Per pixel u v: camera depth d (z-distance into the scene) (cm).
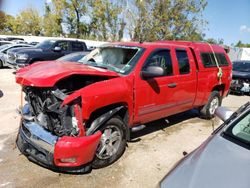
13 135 508
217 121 677
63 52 1234
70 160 342
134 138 527
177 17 3041
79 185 360
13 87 959
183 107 570
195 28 3159
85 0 4069
